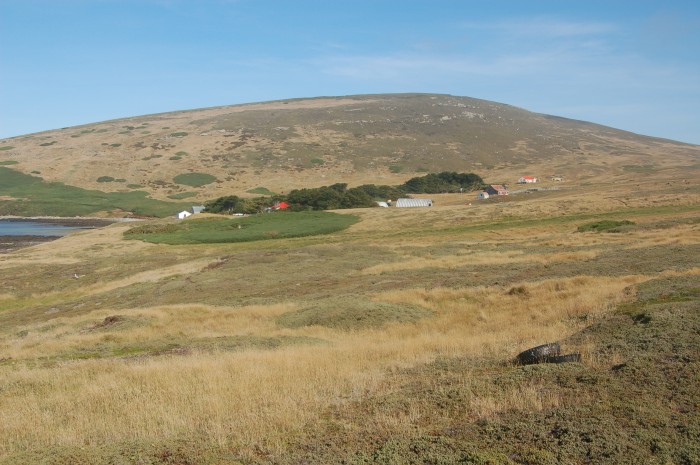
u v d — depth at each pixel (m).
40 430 10.46
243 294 38.66
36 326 32.69
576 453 7.48
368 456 7.86
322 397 11.42
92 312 36.50
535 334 17.03
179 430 9.87
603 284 24.20
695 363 10.40
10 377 15.70
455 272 37.97
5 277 55.72
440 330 21.39
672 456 7.21
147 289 44.88
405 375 12.95
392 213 100.56
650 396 9.24
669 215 67.88
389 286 34.28
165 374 14.25
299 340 20.78
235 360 15.73
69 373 15.75
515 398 9.79
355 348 17.61
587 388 9.99
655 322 14.09
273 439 8.85
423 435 8.48
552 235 58.84
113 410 11.63
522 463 7.37
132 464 8.16
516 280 30.45
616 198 94.75
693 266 25.91
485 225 78.88
